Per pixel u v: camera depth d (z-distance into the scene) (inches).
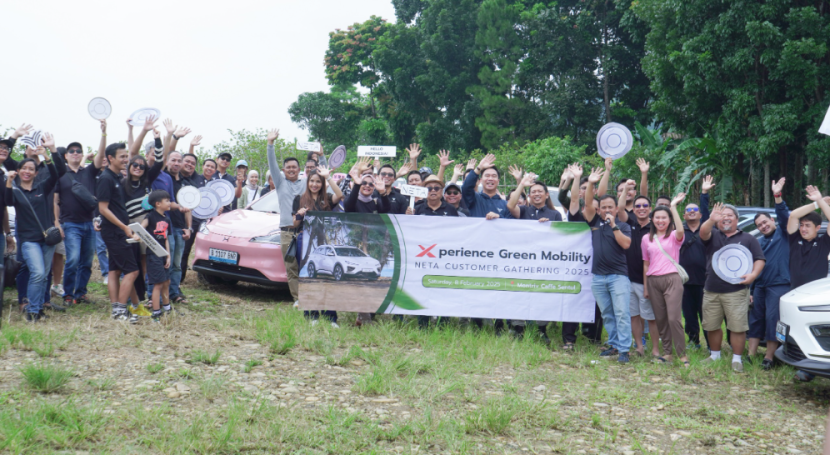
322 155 366.9
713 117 729.6
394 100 1541.6
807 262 259.0
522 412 182.5
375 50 1483.8
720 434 180.7
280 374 204.1
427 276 291.9
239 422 156.9
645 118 1251.2
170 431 148.2
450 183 306.5
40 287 254.8
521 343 271.9
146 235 257.4
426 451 151.9
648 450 163.9
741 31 653.9
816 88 647.8
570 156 916.0
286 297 358.3
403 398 188.9
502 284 290.7
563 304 289.3
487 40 1349.7
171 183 312.3
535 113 1326.3
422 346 255.3
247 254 334.3
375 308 291.6
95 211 318.7
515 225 290.0
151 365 199.0
